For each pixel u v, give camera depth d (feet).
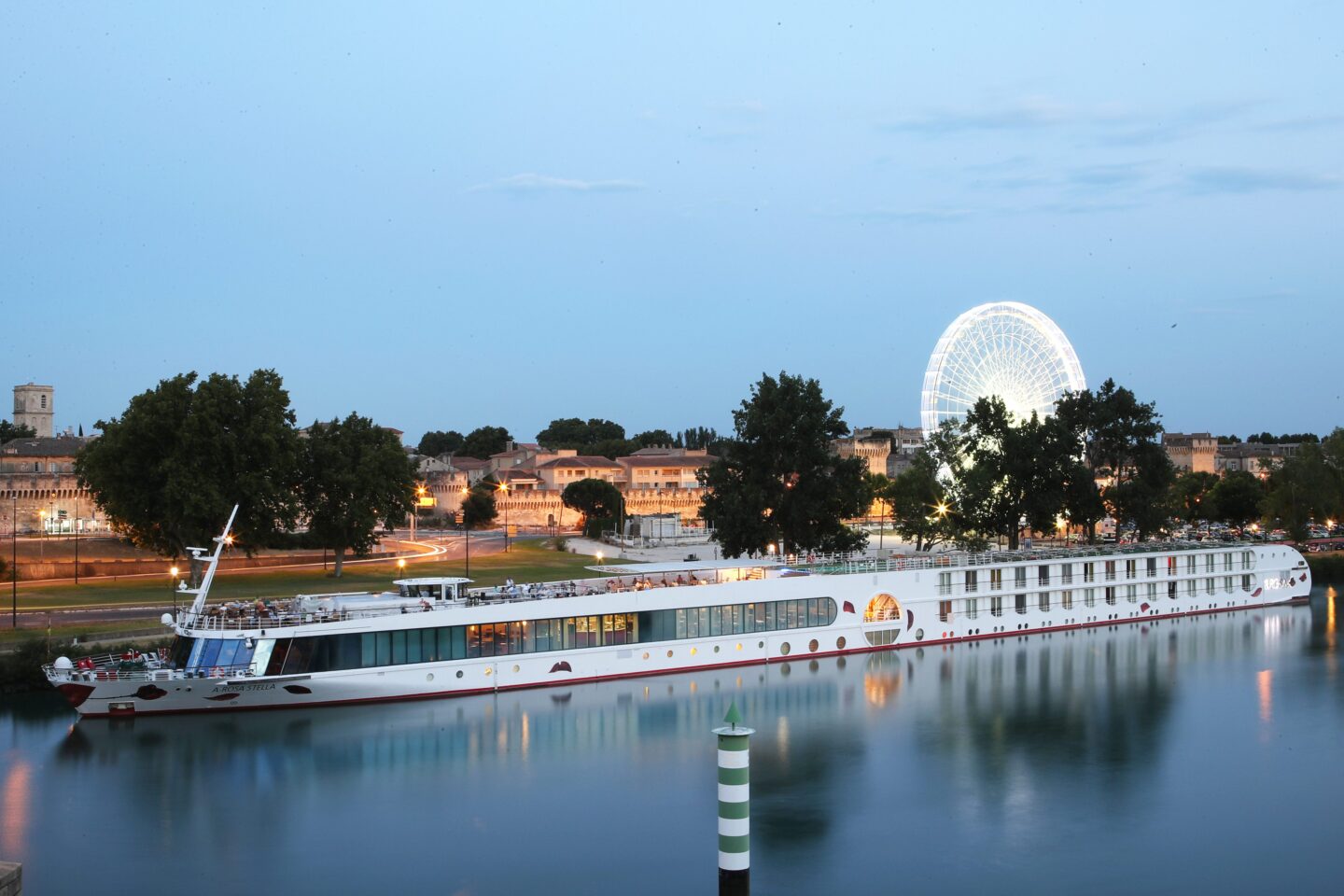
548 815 214.28
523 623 289.74
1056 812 218.59
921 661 333.21
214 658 261.03
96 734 253.03
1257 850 201.77
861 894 184.96
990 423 487.20
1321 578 517.55
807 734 264.31
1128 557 399.85
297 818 212.23
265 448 426.51
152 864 193.47
